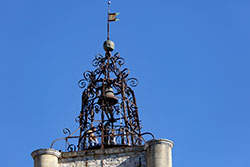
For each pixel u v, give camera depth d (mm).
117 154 42375
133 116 46312
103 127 43938
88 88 46344
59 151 43062
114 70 46781
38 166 42094
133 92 46938
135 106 46531
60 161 42656
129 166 41906
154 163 41312
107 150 42500
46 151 42312
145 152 42125
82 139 44188
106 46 47062
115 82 46344
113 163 42125
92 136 43938
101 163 42250
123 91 46062
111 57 47094
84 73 46781
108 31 48188
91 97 46219
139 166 41781
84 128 45312
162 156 41438
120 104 45938
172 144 42219
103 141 43469
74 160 42562
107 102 45625
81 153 42625
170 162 41531
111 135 43594
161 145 41750
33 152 42594
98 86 46281
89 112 45875
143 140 43375
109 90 45812
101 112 45781
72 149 43469
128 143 44406
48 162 42125
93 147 43688
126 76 46625
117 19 48562
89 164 42312
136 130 45812
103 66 46688
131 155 42188
